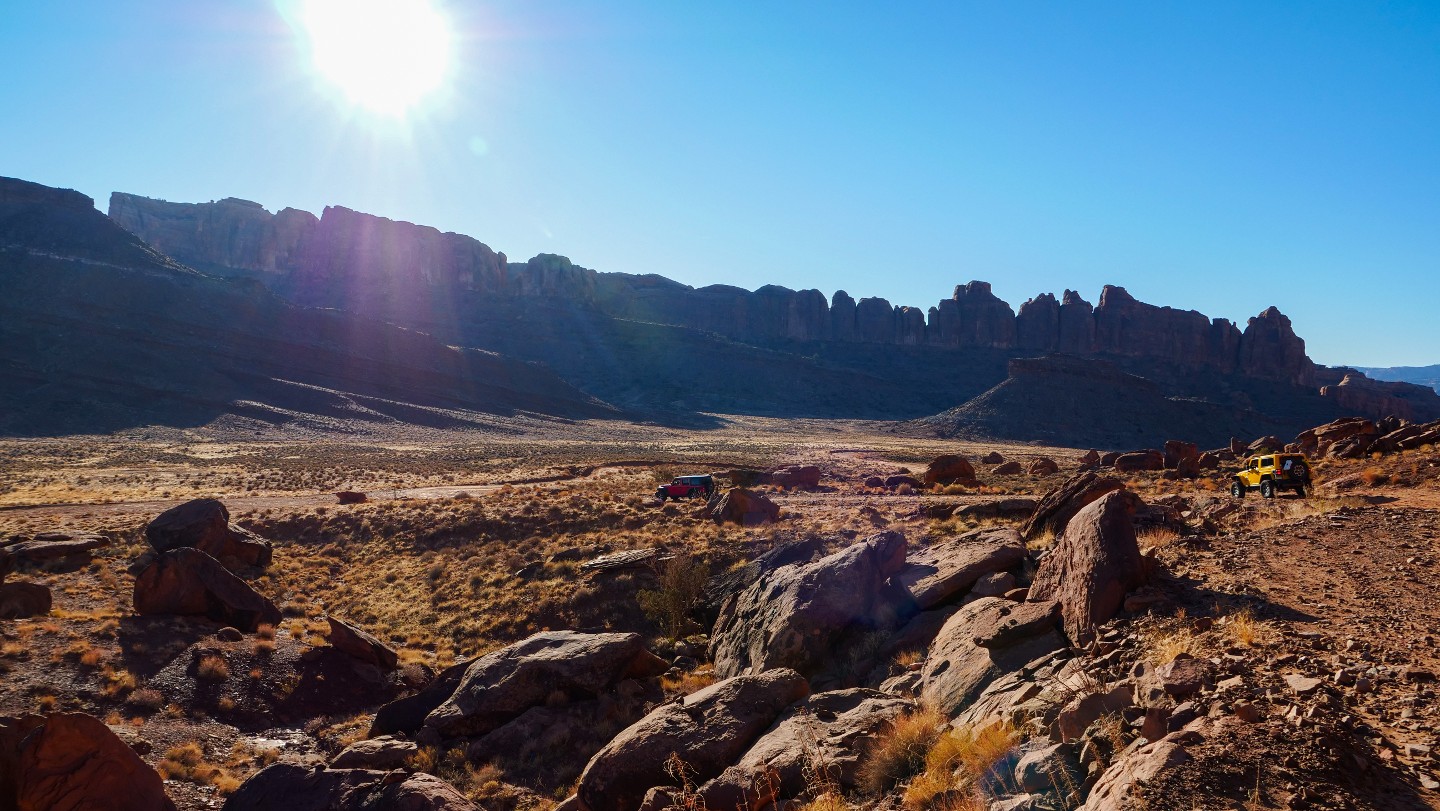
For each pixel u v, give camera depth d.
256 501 56.84
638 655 17.77
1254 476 25.38
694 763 10.20
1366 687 6.61
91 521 42.53
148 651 21.69
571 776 14.39
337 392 155.12
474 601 28.80
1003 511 30.62
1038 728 7.33
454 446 122.88
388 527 40.44
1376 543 12.47
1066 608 10.80
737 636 17.75
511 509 42.25
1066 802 5.99
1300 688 6.60
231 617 24.70
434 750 15.79
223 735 18.34
